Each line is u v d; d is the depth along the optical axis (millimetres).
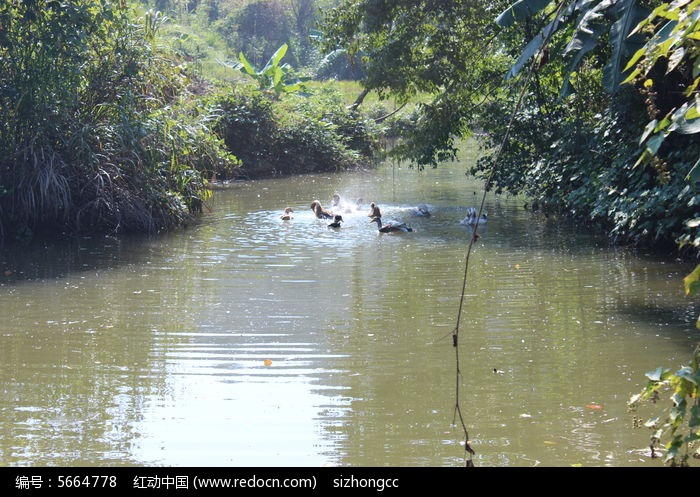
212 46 48625
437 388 8008
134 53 17797
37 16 16812
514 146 19578
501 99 19719
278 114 30094
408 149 20219
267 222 18062
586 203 16422
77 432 7016
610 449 6625
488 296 11477
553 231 16594
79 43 16578
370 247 15141
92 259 14125
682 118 5484
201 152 19812
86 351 9188
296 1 57125
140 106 18562
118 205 16844
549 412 7367
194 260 14016
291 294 11672
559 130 17969
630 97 14852
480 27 19344
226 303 11188
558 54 17469
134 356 9008
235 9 54969
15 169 16312
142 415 7379
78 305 11117
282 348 9273
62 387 8086
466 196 21906
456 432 6980
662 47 5617
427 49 20234
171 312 10766
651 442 6480
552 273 12820
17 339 9633
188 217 18188
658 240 14664
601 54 17188
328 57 45750
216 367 8648
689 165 13750
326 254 14500
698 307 10680
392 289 11938
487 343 9367
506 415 7320
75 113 17250
